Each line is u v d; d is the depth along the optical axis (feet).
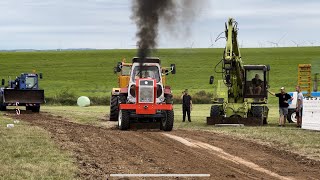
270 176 91.97
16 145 119.96
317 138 145.48
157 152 118.42
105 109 330.95
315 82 252.83
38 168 92.79
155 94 174.09
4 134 140.46
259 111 204.85
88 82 599.98
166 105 173.27
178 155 114.62
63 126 178.09
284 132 163.43
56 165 96.07
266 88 211.00
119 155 112.47
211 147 128.57
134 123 188.24
